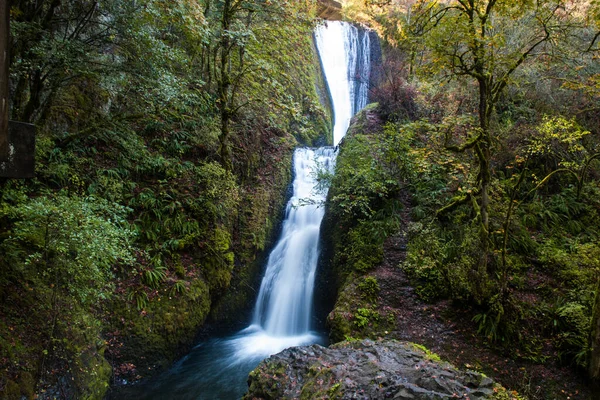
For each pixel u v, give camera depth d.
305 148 13.33
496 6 6.91
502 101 10.54
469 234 8.18
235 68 11.41
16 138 2.72
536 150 7.74
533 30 9.30
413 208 9.70
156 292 7.18
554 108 9.92
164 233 8.00
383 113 12.94
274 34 10.38
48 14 6.43
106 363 5.81
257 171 11.34
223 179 9.03
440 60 6.69
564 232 8.53
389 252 8.98
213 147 10.12
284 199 11.95
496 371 6.32
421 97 11.98
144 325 6.72
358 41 20.25
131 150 8.28
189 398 6.17
